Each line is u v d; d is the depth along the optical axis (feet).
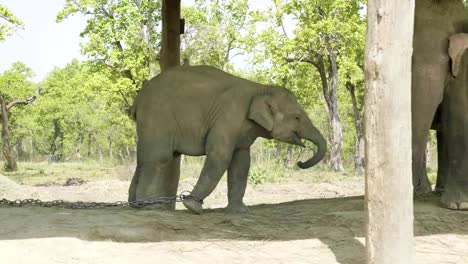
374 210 15.55
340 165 118.11
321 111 182.19
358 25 111.55
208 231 21.26
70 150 233.14
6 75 171.22
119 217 22.29
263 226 22.33
